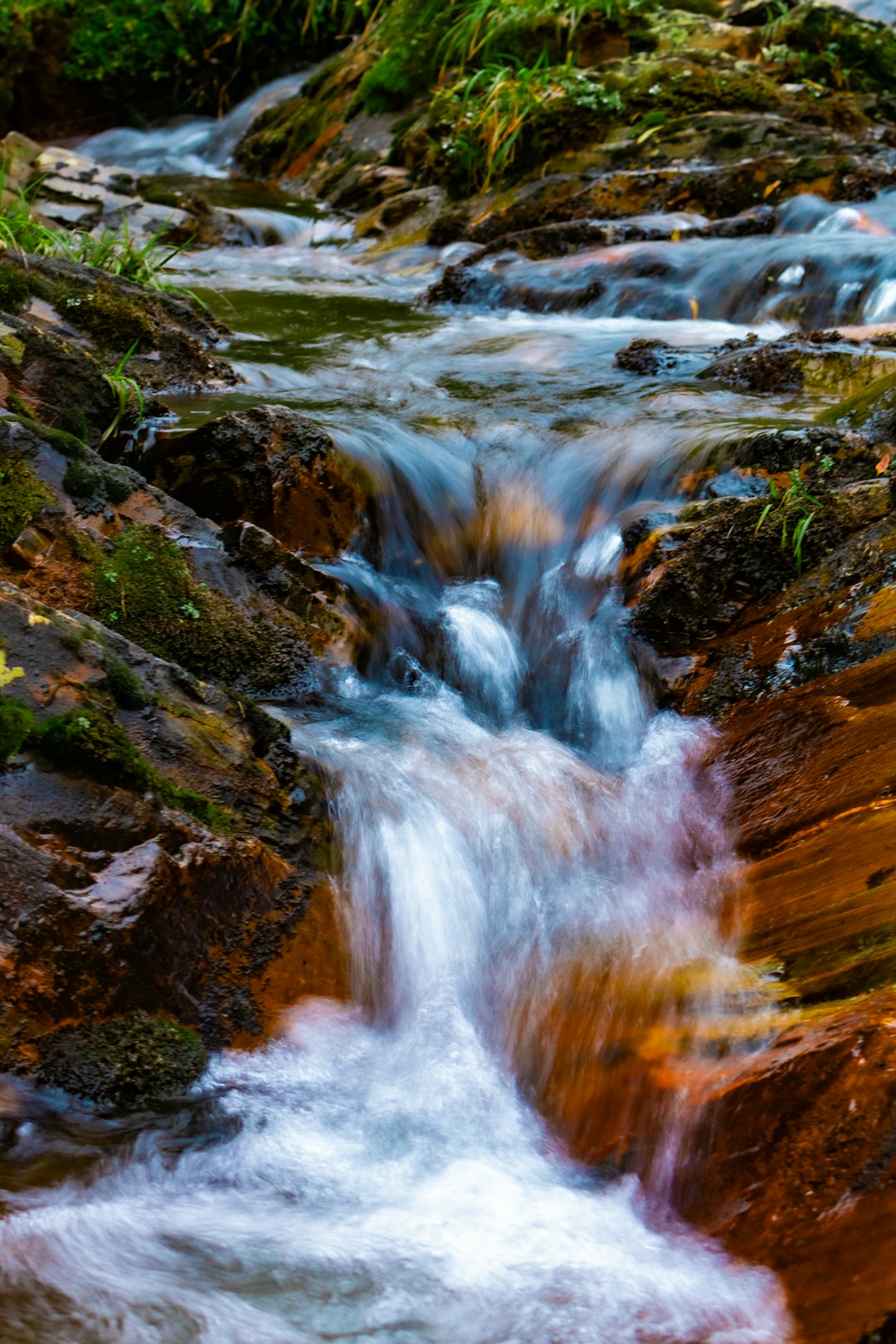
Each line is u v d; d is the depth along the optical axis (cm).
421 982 323
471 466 522
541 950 324
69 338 557
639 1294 228
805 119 1077
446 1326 222
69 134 1650
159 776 310
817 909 296
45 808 288
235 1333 214
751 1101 246
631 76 1126
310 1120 278
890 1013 244
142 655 337
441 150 1139
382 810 351
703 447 496
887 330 657
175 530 411
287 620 416
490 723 443
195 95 1670
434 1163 268
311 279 979
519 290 860
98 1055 271
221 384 596
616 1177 256
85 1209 241
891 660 369
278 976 304
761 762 366
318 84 1478
